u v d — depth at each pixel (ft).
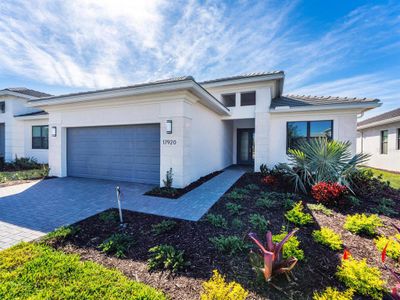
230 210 17.06
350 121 33.04
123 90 23.85
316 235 12.35
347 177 22.77
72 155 31.83
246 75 36.68
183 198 20.75
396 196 22.30
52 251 10.84
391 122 46.06
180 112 23.59
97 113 28.45
